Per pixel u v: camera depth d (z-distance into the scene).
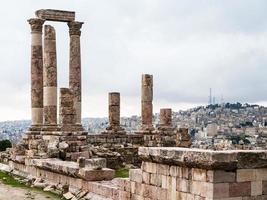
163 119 58.66
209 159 18.56
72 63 52.59
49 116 47.28
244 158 19.12
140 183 23.03
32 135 45.69
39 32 49.38
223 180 18.81
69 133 42.31
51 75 48.28
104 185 27.00
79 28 52.59
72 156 38.19
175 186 20.61
